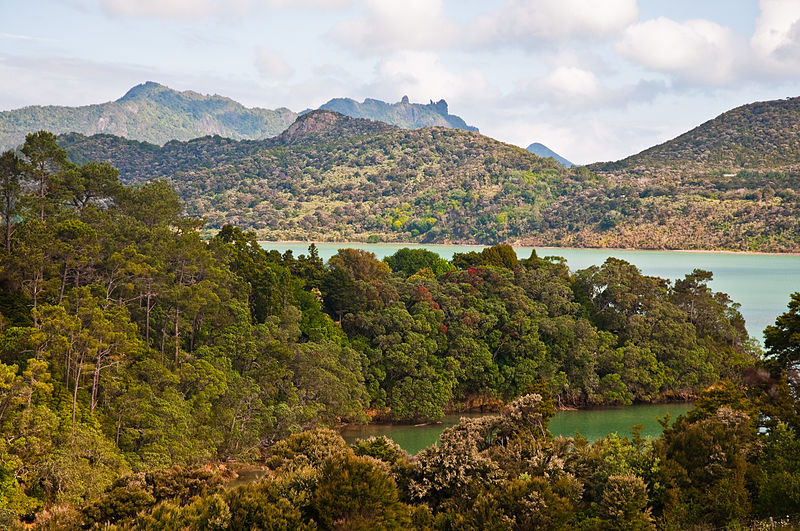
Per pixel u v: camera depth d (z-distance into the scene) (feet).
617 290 371.97
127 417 205.67
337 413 280.31
